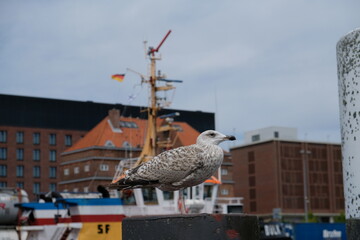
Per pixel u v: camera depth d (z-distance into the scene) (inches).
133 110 3796.8
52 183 3905.0
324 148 4340.6
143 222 158.2
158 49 1133.7
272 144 4180.6
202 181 200.1
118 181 203.8
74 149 2955.2
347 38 140.9
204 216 152.3
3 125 3823.8
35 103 3914.9
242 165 4384.8
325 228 1476.4
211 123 3986.2
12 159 3818.9
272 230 1242.6
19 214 939.3
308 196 4224.9
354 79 138.8
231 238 152.3
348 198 142.9
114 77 1488.7
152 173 196.7
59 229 921.5
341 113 145.7
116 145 2817.4
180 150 198.7
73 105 3991.1
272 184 4143.7
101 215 927.7
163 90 1127.6
